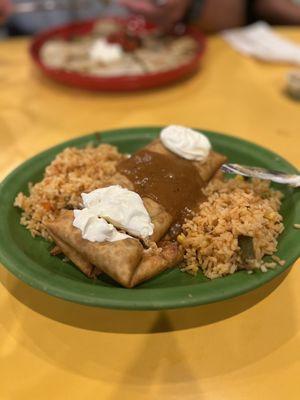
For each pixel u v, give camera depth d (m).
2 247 0.25
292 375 0.21
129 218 0.26
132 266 0.24
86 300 0.21
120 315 0.24
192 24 0.69
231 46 0.60
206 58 0.57
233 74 0.53
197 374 0.21
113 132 0.36
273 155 0.33
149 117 0.45
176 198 0.29
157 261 0.25
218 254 0.25
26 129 0.43
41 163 0.33
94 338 0.23
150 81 0.48
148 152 0.31
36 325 0.24
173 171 0.30
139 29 0.62
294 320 0.24
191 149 0.31
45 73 0.51
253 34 0.63
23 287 0.26
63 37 0.60
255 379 0.21
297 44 0.59
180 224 0.28
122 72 0.50
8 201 0.29
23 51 0.59
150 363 0.22
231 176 0.33
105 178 0.31
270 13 0.74
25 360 0.22
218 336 0.23
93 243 0.24
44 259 0.27
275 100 0.47
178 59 0.53
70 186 0.29
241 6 0.72
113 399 0.20
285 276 0.27
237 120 0.44
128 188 0.29
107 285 0.25
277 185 0.31
